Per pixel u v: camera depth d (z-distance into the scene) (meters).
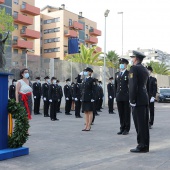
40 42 62.31
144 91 6.26
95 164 5.17
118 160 5.45
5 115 5.96
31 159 5.59
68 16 61.88
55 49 61.53
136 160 5.43
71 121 12.84
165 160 5.42
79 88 15.09
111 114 16.83
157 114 16.64
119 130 9.75
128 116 8.84
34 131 9.49
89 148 6.65
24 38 50.16
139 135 6.20
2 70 6.04
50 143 7.29
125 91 8.90
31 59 18.42
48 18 62.28
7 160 5.50
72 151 6.32
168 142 7.42
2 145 5.88
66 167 4.98
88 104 9.59
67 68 21.61
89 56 39.50
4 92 5.96
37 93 16.73
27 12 50.09
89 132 9.27
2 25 28.17
